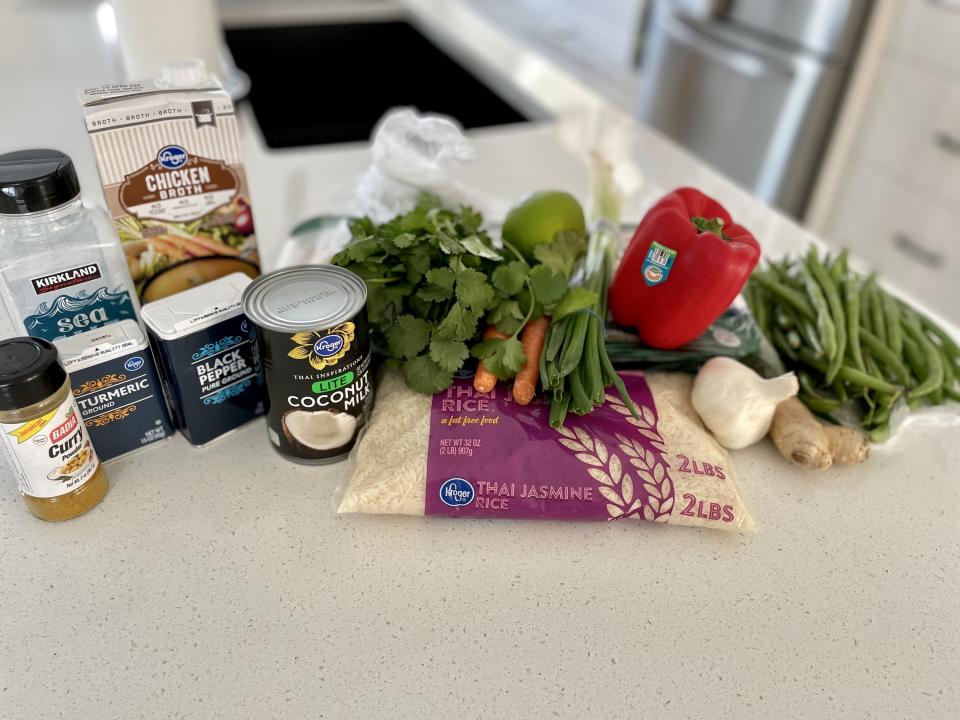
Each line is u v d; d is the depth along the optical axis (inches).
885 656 24.3
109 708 21.7
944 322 39.6
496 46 72.6
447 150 38.6
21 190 24.6
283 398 27.2
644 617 25.0
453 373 29.8
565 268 32.7
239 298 28.2
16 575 25.0
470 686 22.7
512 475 27.0
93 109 26.6
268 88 80.4
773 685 23.3
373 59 83.9
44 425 24.4
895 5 76.7
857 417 33.0
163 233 29.9
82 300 28.4
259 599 24.8
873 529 28.6
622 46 121.4
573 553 27.0
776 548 27.6
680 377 32.8
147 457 29.7
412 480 26.9
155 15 45.7
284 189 48.6
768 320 36.1
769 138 85.6
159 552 26.1
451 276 28.9
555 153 55.6
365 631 24.0
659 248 30.5
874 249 89.2
